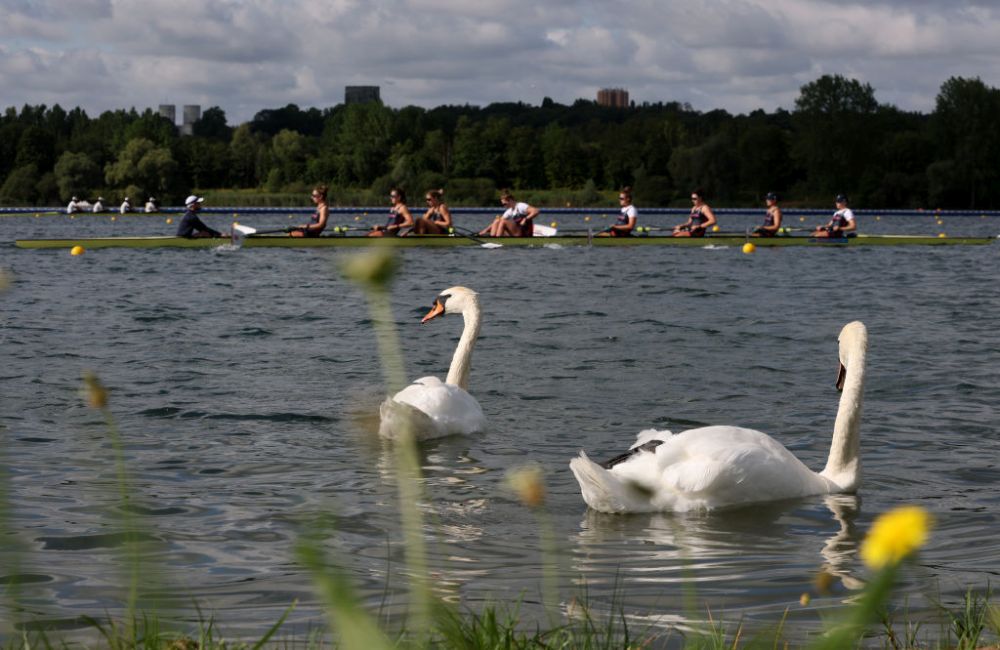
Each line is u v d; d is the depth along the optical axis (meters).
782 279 23.28
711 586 4.71
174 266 24.89
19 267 24.47
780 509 6.26
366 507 6.12
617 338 13.98
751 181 125.94
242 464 7.17
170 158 118.06
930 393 10.12
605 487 6.05
